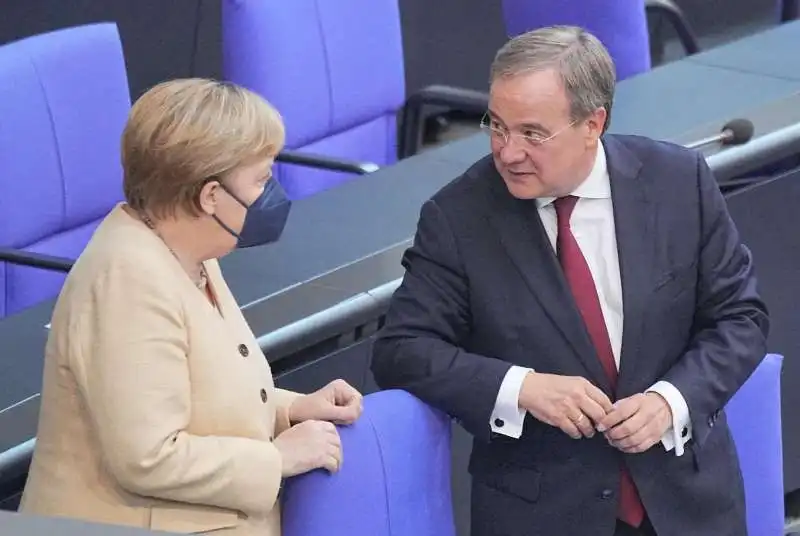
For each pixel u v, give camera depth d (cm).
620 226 770
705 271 789
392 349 770
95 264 616
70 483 629
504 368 752
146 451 602
